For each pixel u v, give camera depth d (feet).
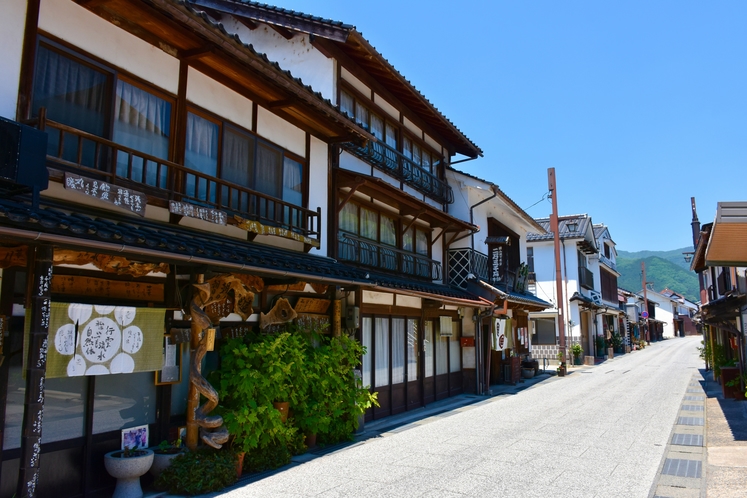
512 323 72.02
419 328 51.26
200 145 27.71
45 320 17.47
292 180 34.99
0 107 18.89
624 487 23.56
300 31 40.63
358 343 35.45
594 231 141.79
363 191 42.01
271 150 32.91
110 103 23.11
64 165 20.72
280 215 32.96
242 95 30.66
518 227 80.43
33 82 19.92
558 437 34.71
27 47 19.86
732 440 33.22
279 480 24.75
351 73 44.55
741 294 48.06
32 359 17.07
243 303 28.14
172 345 25.29
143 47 24.70
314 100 30.53
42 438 20.06
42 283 17.39
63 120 21.34
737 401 49.65
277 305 31.19
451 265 60.39
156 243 19.61
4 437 18.85
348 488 23.49
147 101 24.98
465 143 63.16
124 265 21.89
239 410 24.85
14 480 19.08
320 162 37.83
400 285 40.09
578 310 110.73
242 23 45.52
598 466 27.22
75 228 16.84
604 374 82.28
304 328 32.89
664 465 27.35
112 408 22.74
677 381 69.41
